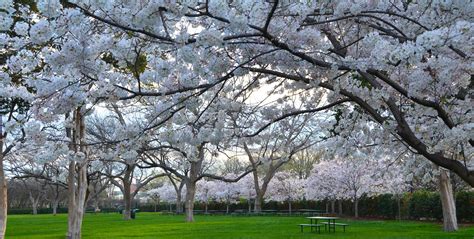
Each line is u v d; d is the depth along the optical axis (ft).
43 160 15.66
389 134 21.25
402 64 12.68
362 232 54.90
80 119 36.99
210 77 16.17
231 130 19.97
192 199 86.02
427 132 18.30
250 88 20.54
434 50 12.46
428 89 14.78
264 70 15.35
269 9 12.60
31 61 14.43
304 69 16.43
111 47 13.05
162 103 16.81
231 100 19.47
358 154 25.55
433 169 25.31
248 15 12.30
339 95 20.04
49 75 15.66
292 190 123.03
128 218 101.09
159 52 15.64
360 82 17.03
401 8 16.24
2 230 38.70
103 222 87.10
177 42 11.62
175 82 16.33
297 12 12.98
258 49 14.89
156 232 59.36
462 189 75.82
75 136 36.91
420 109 16.98
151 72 15.12
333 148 22.08
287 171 138.62
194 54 11.84
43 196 180.04
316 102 23.91
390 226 64.59
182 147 21.17
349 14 14.28
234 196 137.80
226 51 14.35
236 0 11.84
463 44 12.61
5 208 39.32
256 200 116.88
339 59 13.74
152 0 10.80
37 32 11.23
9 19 11.07
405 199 83.82
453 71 14.11
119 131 16.60
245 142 20.10
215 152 22.34
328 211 117.29
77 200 43.93
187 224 76.13
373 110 17.07
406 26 15.62
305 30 13.57
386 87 18.03
